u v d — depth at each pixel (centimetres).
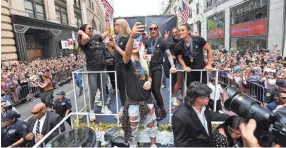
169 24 870
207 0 2898
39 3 1836
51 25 1933
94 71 374
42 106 385
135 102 274
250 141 145
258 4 1569
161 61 347
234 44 2069
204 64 365
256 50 1495
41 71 1078
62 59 1667
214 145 225
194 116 207
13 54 1325
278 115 166
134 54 267
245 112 181
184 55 357
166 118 369
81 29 400
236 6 1981
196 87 208
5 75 864
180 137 209
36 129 385
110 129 348
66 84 1309
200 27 3219
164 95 509
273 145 163
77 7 2844
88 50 399
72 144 259
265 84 666
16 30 1365
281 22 1277
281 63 871
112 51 412
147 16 877
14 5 1359
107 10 579
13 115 388
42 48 1923
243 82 770
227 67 950
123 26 340
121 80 369
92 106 399
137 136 308
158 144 333
